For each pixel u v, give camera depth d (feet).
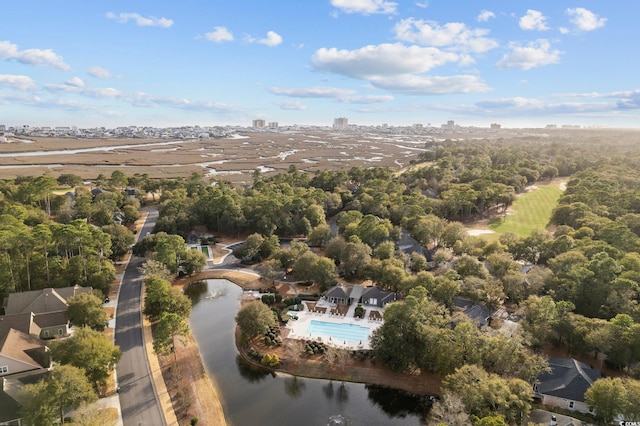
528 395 179.01
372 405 211.61
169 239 371.76
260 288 340.39
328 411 205.46
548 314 239.71
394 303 239.09
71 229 301.63
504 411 169.37
